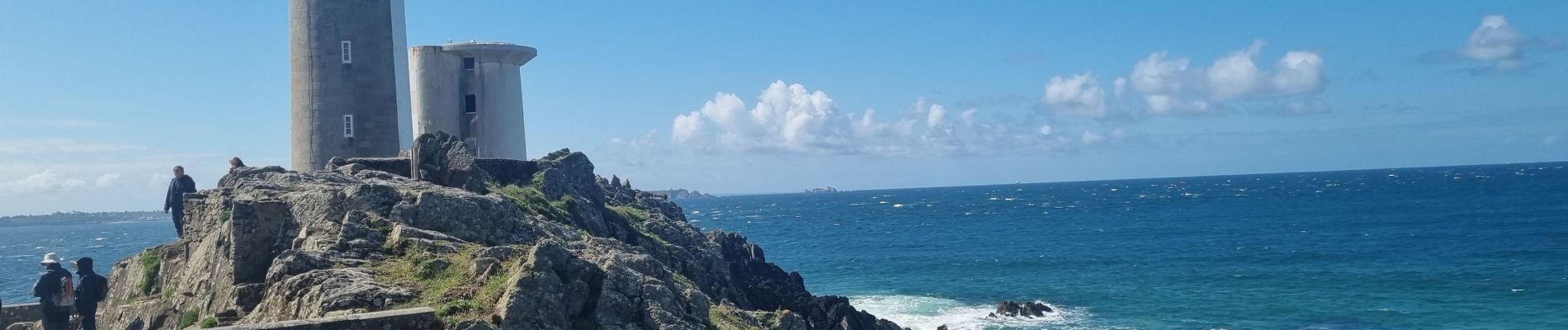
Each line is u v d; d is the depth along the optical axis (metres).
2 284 78.44
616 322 19.69
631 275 21.50
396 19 44.59
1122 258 84.31
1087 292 62.84
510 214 26.69
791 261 91.31
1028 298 60.72
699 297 24.91
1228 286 63.81
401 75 44.66
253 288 21.73
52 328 25.75
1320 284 63.69
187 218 29.22
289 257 20.88
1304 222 124.00
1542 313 51.00
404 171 35.72
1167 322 51.50
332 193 24.03
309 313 18.89
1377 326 49.09
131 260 30.58
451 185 34.59
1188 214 152.38
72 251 135.00
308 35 42.97
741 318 27.41
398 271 21.03
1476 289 59.19
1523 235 93.06
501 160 38.69
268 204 23.53
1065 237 112.62
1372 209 147.12
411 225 24.03
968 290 64.94
